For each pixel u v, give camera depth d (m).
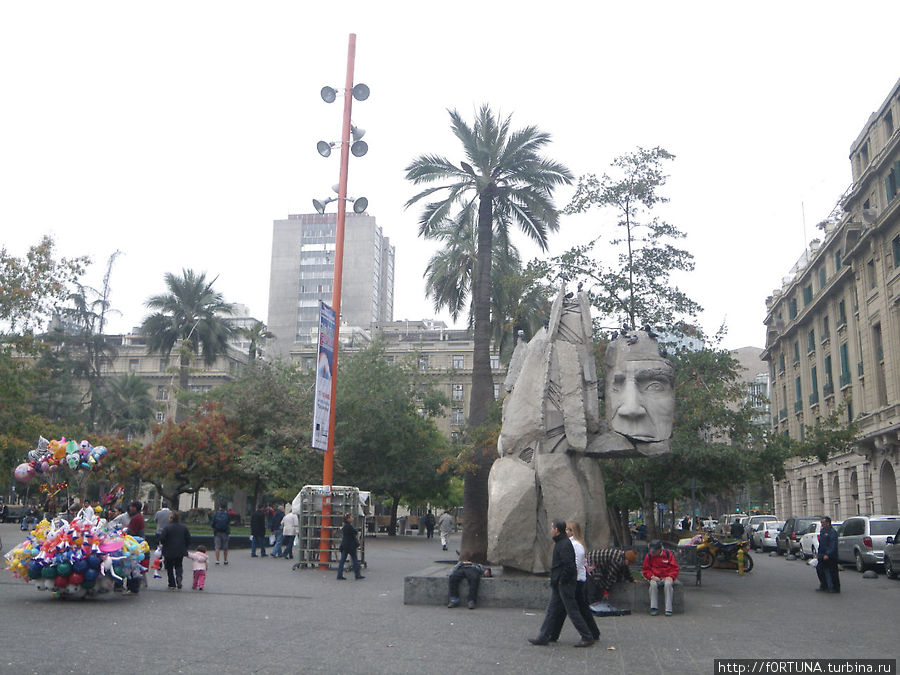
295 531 23.83
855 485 45.69
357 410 42.69
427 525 53.28
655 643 9.25
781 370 61.00
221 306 45.94
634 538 42.41
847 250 43.50
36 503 52.00
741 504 84.69
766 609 13.38
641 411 13.88
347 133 21.30
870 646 9.41
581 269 21.77
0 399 25.64
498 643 8.96
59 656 7.39
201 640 8.55
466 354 84.81
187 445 34.03
